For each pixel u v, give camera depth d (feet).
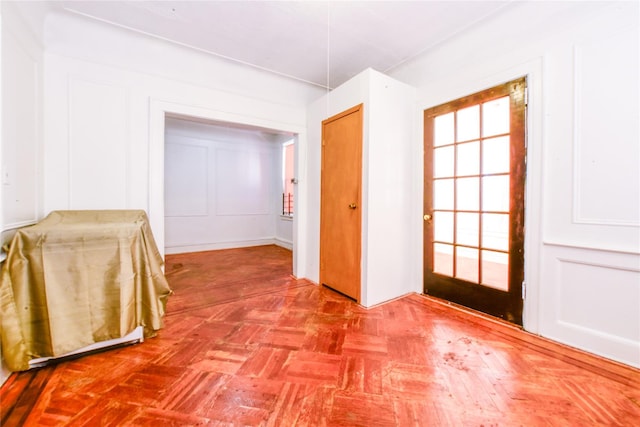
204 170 17.74
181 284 10.67
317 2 6.55
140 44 8.02
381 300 8.67
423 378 4.99
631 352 5.32
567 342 6.14
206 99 9.28
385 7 6.70
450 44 8.20
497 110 7.34
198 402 4.40
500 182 7.33
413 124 9.45
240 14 7.02
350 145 8.95
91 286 5.60
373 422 4.01
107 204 7.80
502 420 4.04
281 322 7.33
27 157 6.06
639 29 5.15
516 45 6.86
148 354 5.77
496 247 7.47
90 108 7.51
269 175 20.45
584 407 4.28
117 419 4.05
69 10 6.77
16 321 4.92
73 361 5.48
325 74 10.36
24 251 5.09
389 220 8.84
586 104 5.80
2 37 5.05
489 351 5.89
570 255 6.07
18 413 4.15
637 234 5.26
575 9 5.88
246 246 19.49
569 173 6.07
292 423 4.00
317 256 10.78
